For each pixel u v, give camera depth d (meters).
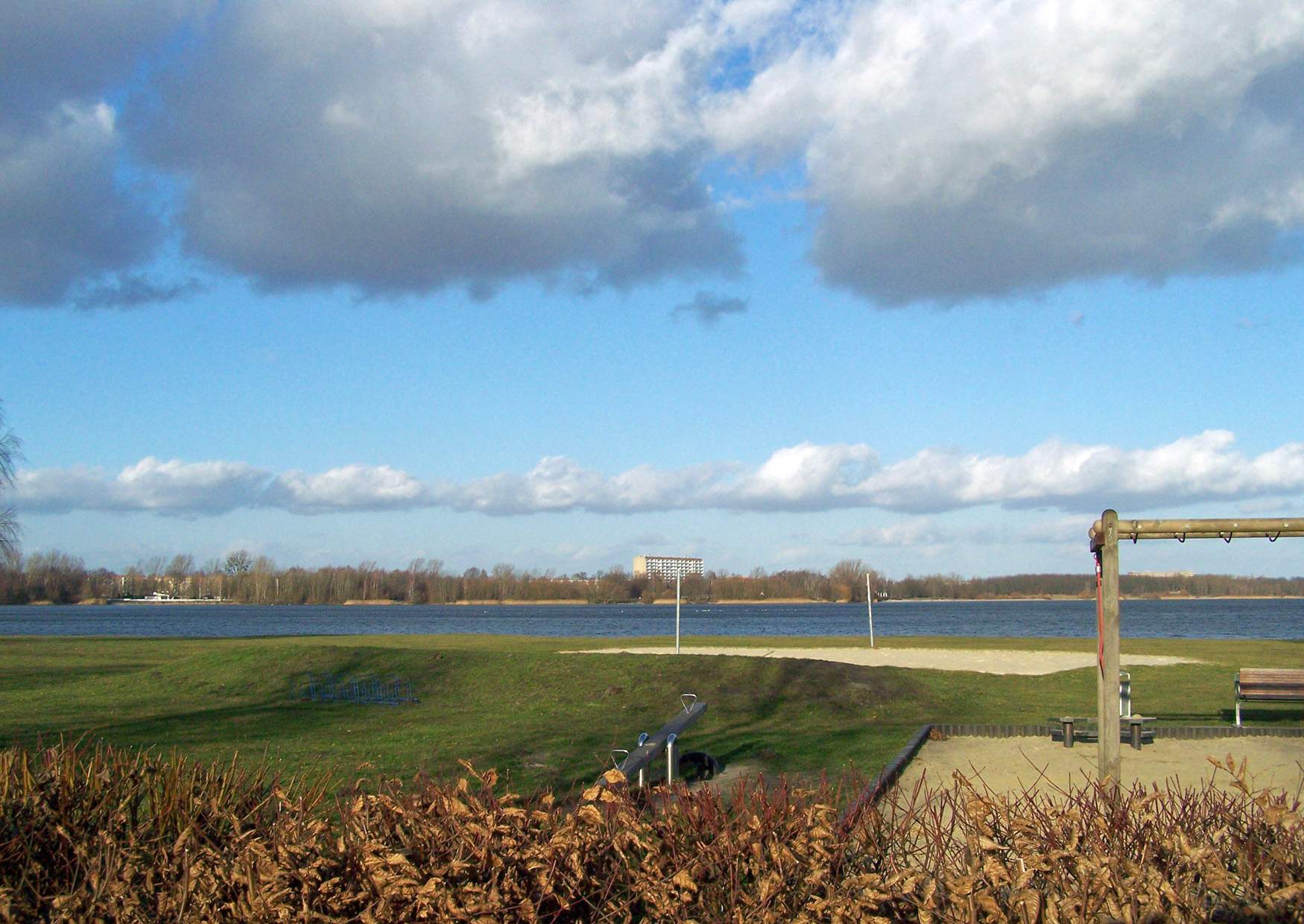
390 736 15.30
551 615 149.38
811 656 29.41
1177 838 4.54
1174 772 10.85
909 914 4.21
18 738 14.54
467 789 5.08
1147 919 3.96
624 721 17.09
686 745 14.13
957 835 6.05
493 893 4.18
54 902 4.68
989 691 20.17
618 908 4.42
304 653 23.89
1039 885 4.32
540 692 20.00
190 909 4.59
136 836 5.27
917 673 22.03
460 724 16.72
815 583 191.25
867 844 4.76
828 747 13.39
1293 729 13.35
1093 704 18.58
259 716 18.09
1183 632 78.19
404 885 4.26
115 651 35.50
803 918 4.07
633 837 4.60
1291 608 191.12
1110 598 8.33
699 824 4.87
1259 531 8.24
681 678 20.16
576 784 11.20
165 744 14.54
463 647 33.78
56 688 23.05
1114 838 4.74
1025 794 5.53
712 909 4.32
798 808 5.00
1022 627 87.06
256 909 4.36
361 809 5.08
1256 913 4.05
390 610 185.62
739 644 37.41
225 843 5.21
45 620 123.94
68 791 5.56
